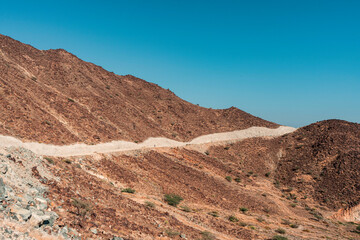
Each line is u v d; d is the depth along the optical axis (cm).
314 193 7225
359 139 9762
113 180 3741
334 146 9344
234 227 3331
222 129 11869
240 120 13112
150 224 2070
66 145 4597
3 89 5159
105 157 4512
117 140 6375
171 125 10581
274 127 12738
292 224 4503
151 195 3794
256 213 4884
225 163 8419
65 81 8944
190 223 2778
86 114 6912
